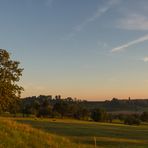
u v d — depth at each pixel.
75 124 131.62
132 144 64.94
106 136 83.00
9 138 25.20
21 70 65.62
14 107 68.12
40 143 27.36
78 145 32.84
